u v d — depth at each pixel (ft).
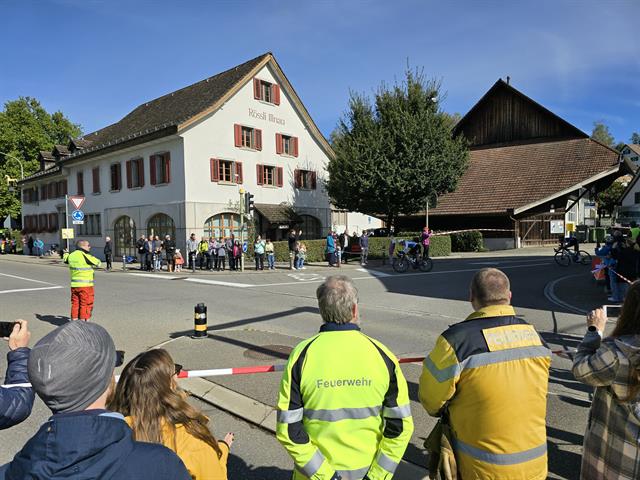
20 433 14.60
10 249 135.95
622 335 7.43
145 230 86.48
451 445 7.85
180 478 4.89
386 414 7.25
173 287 48.47
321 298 7.44
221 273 64.34
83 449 4.27
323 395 6.91
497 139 123.44
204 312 25.13
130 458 4.56
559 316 31.37
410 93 87.56
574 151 106.32
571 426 14.08
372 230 103.14
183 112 87.10
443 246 87.97
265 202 91.25
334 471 6.82
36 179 121.90
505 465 7.16
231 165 85.10
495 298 7.86
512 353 7.38
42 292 45.21
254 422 14.73
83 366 4.67
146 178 85.71
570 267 63.57
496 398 7.18
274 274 62.13
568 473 11.45
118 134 102.06
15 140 140.97
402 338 25.80
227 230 84.84
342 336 7.22
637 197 154.71
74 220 71.10
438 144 85.25
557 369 19.89
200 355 21.66
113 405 6.66
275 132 93.50
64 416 4.56
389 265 72.79
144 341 25.30
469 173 116.06
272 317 31.76
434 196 86.07
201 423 6.93
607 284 40.19
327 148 103.81
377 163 84.28
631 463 7.22
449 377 7.34
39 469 4.21
